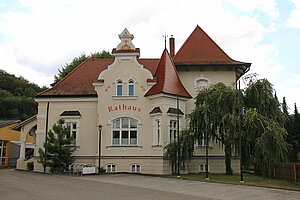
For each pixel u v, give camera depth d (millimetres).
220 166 25297
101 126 23953
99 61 30344
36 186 14523
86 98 25688
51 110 26000
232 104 20609
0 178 18828
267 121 19078
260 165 18766
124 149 23969
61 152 22359
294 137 36812
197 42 30062
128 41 25594
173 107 24000
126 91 24906
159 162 22578
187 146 21406
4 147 37656
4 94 68250
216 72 27922
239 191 13789
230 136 19312
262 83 21109
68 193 12211
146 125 24094
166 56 26516
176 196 11852
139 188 14172
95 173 22500
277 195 12820
